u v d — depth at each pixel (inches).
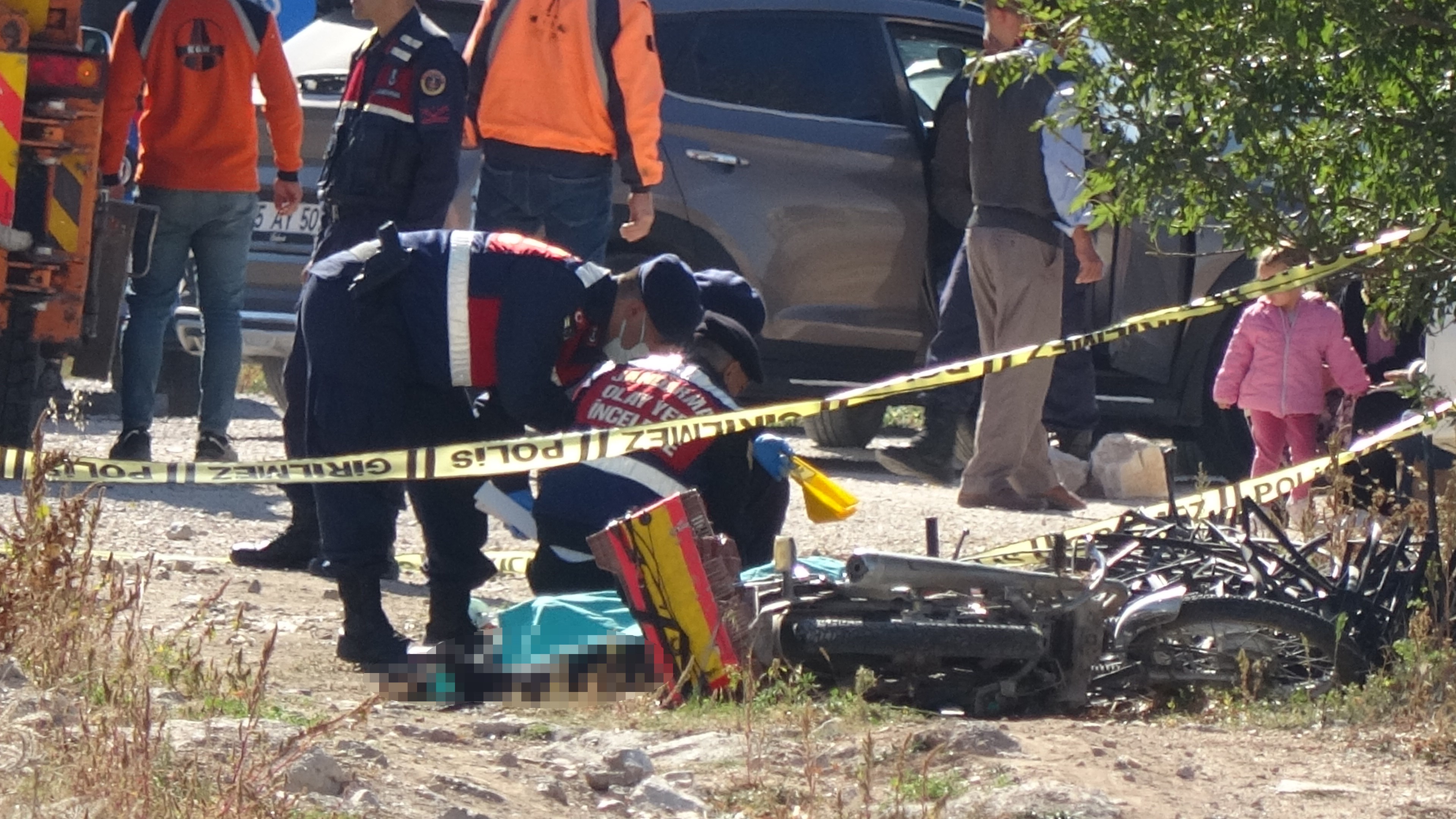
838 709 536.1
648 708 550.9
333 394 614.5
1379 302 534.3
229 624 657.0
